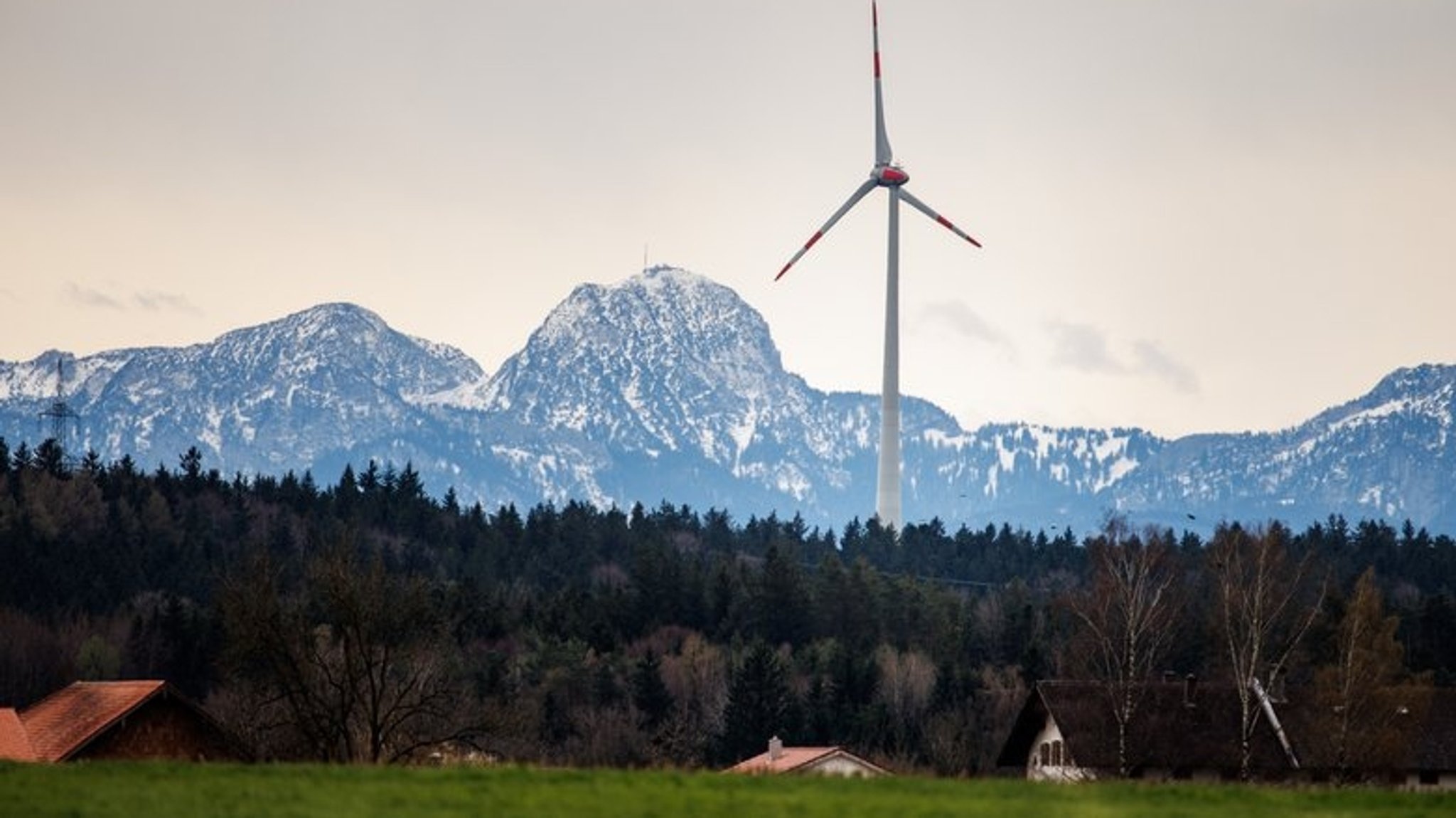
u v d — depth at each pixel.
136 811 169.38
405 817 168.25
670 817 170.62
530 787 187.50
